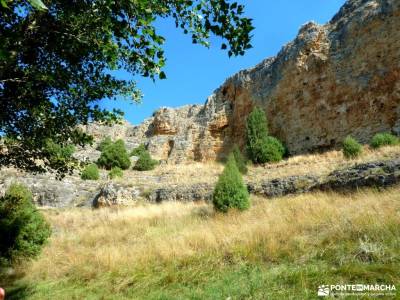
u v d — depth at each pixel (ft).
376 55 71.05
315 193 41.60
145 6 10.61
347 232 19.54
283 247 19.97
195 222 37.27
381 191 33.12
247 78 114.42
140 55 12.01
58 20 13.33
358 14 78.54
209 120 123.13
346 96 76.13
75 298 19.29
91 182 81.46
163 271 20.20
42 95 15.89
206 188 58.54
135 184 69.05
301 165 63.72
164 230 35.65
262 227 24.25
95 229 42.80
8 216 28.91
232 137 118.01
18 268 27.43
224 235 24.38
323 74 83.30
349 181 38.91
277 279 15.79
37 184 74.54
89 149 127.44
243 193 39.27
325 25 91.15
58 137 18.31
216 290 16.12
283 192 47.73
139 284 19.13
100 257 24.59
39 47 14.78
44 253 31.04
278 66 100.27
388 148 51.47
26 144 17.70
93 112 18.29
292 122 90.63
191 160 122.21
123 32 11.76
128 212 53.36
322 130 81.05
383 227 18.51
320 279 14.44
